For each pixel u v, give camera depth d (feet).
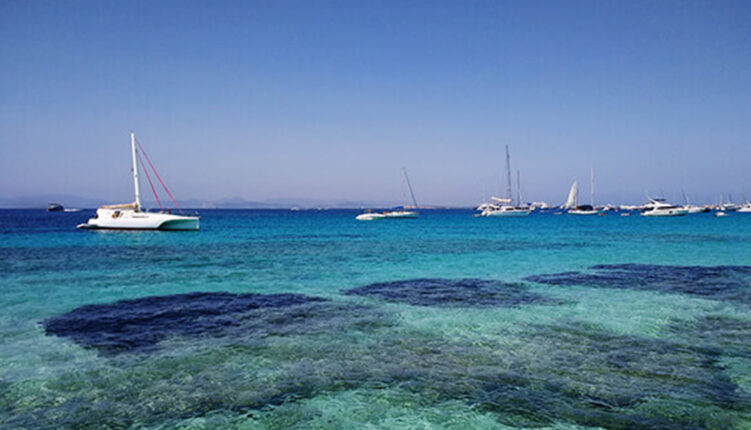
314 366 24.70
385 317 35.50
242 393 21.26
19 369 24.18
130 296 43.68
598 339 29.43
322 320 34.60
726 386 21.77
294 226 202.49
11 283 50.44
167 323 33.68
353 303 40.78
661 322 33.71
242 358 26.02
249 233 146.61
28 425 18.22
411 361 25.40
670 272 60.29
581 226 202.49
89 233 137.08
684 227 190.39
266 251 87.92
